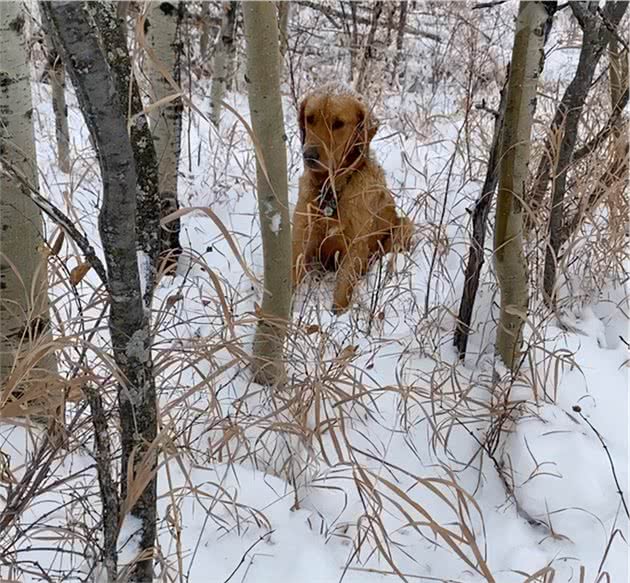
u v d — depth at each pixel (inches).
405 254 131.8
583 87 109.5
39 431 80.2
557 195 114.3
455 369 99.3
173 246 134.6
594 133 149.3
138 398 53.7
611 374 106.4
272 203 92.3
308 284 133.4
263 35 85.3
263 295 95.9
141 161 52.6
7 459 72.7
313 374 99.4
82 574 67.2
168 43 129.0
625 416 97.6
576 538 79.4
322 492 83.1
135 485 52.7
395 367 104.7
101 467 54.8
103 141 42.8
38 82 255.0
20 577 67.4
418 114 226.2
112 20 50.4
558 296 119.9
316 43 343.6
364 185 140.1
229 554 74.2
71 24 38.9
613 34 105.3
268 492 81.1
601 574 69.4
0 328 85.7
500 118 98.6
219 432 88.8
